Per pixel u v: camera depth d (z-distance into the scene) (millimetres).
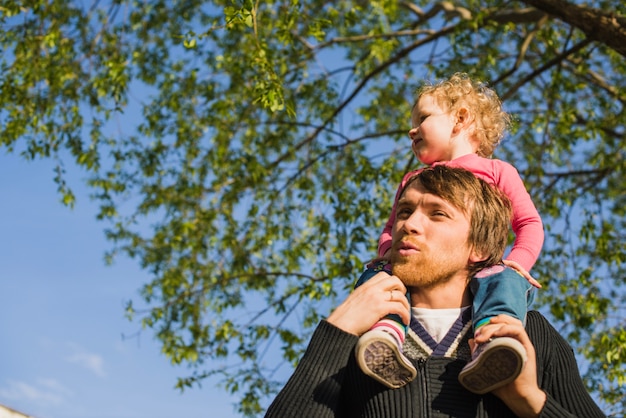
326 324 2230
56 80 9148
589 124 9375
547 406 2090
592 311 8547
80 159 9375
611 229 9375
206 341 9609
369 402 2168
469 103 3426
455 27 8844
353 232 8898
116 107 8766
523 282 2400
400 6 10852
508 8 9617
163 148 10438
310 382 2158
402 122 10250
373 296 2264
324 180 10359
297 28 9656
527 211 3090
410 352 2262
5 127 9195
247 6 6078
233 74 9953
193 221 10289
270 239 9852
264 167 10172
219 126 10031
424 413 2125
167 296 10172
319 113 10562
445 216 2330
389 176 9109
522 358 1995
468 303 2342
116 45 9938
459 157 3289
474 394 2148
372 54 9477
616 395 8492
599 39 6812
